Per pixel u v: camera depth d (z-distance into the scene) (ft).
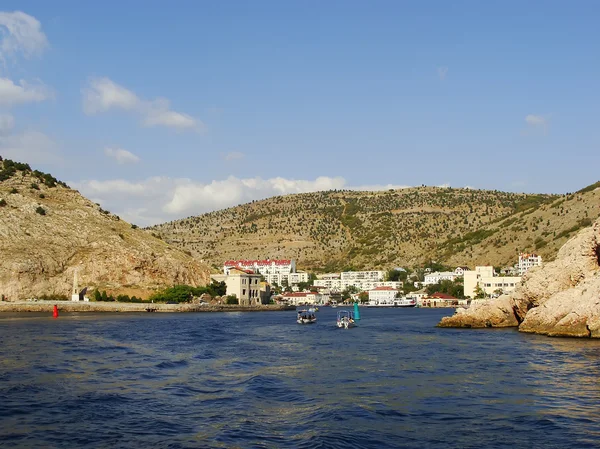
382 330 323.78
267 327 352.28
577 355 183.11
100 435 94.43
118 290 620.90
